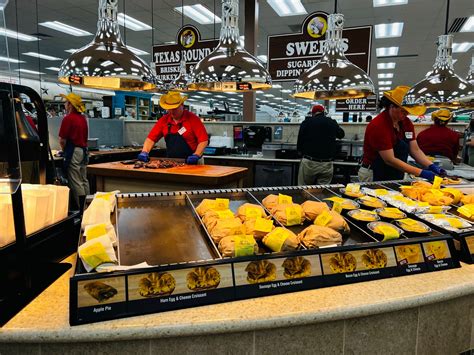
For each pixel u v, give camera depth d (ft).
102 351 2.69
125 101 30.25
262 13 22.26
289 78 15.57
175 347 2.76
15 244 2.89
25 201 3.33
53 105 26.91
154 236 4.00
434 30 24.80
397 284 3.26
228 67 8.39
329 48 8.26
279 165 17.16
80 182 15.48
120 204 5.26
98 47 8.02
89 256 2.86
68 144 15.03
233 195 5.85
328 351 3.06
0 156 2.74
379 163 9.12
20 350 2.71
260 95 64.28
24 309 2.76
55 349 2.68
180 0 20.58
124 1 20.74
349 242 3.84
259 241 3.72
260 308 2.83
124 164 11.24
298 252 3.21
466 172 10.28
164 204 5.32
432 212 4.79
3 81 2.78
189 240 3.88
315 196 5.79
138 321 2.61
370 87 8.15
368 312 2.92
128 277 2.71
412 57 33.01
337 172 16.49
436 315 3.41
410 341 3.32
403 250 3.51
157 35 28.37
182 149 12.31
